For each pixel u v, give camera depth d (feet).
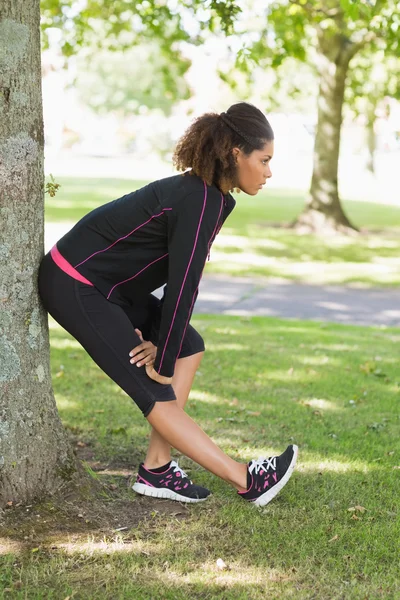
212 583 7.98
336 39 49.24
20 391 9.25
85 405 14.46
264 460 9.86
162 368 8.96
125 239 8.89
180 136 8.98
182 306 8.78
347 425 13.74
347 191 100.78
